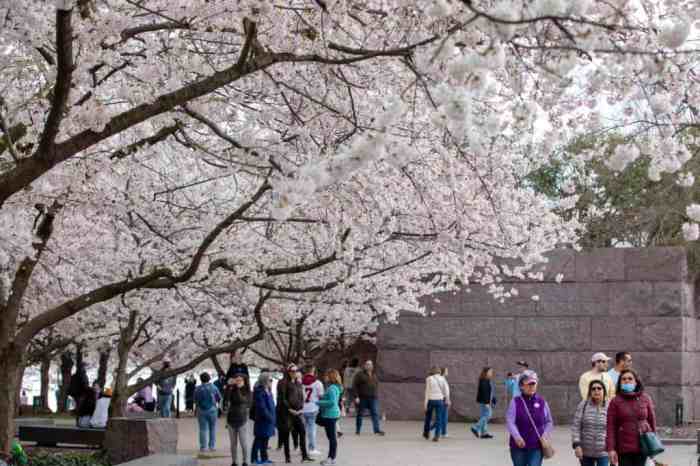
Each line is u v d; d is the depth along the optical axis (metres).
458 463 18.38
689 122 11.30
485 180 15.48
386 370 29.81
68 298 21.16
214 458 20.19
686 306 27.56
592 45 7.12
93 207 15.18
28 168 9.32
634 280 27.80
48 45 13.05
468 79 6.99
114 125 9.44
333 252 15.02
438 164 14.74
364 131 10.82
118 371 21.73
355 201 13.45
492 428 27.36
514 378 24.58
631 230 28.12
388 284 22.48
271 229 19.19
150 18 12.85
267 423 18.98
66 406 44.12
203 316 22.73
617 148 8.34
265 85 12.84
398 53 9.05
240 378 18.66
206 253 18.55
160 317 22.98
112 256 19.06
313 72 12.62
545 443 12.38
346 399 35.88
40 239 13.62
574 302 28.34
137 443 16.88
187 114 11.86
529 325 28.70
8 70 14.08
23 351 13.09
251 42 9.30
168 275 13.34
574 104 11.90
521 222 17.88
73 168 13.56
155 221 18.03
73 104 12.50
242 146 10.91
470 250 17.92
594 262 28.19
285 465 18.94
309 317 32.09
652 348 27.41
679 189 24.72
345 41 11.48
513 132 13.06
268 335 39.41
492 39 6.89
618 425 11.77
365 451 20.81
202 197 18.94
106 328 28.05
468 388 29.11
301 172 7.50
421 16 9.57
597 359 14.02
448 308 29.42
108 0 11.72
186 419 36.81
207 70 12.09
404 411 29.66
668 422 26.97
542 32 8.82
